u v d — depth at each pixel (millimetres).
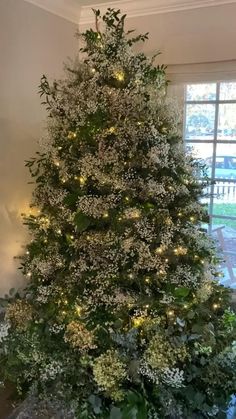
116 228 2055
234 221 2723
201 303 2203
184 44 2637
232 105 2625
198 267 2225
